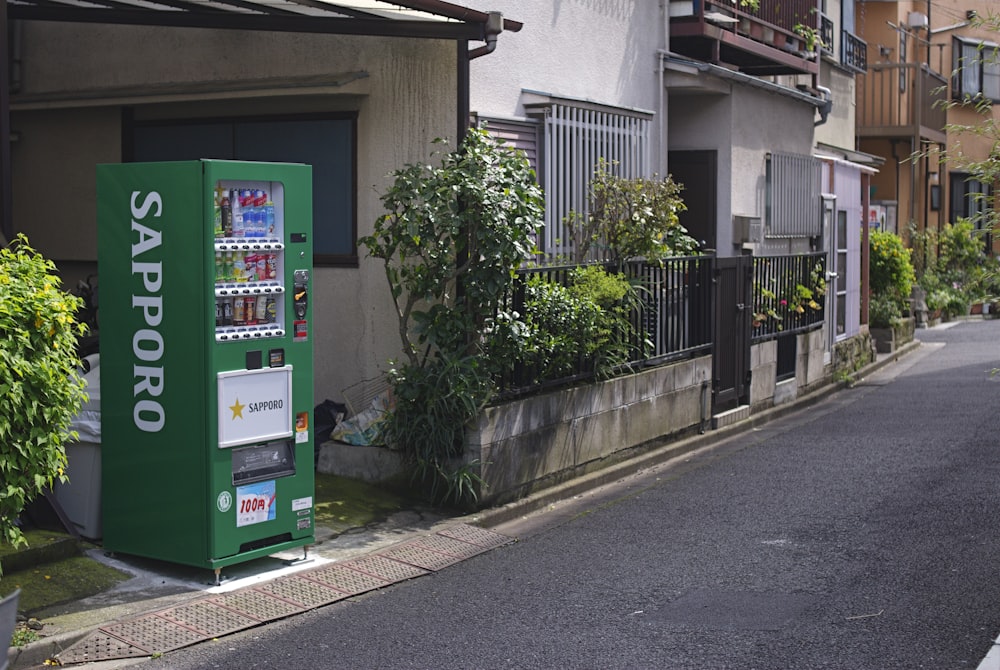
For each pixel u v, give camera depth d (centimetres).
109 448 693
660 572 703
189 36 1012
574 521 847
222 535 661
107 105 1059
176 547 669
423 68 911
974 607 618
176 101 1012
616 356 1006
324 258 959
